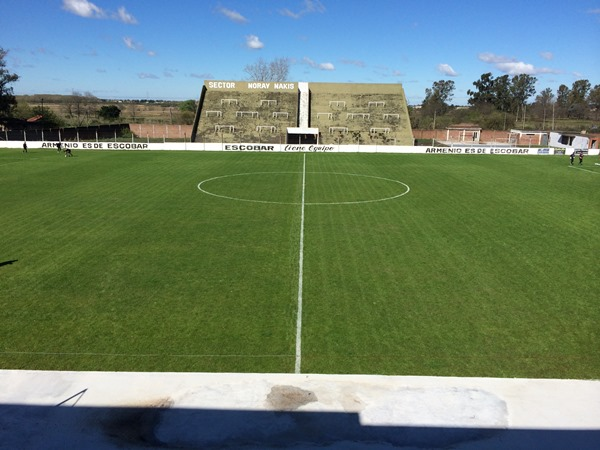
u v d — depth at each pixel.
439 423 6.84
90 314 11.70
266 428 6.71
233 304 12.34
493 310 12.15
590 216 22.77
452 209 24.00
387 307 12.24
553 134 73.00
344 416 6.97
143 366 9.41
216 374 8.03
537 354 10.04
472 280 14.16
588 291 13.48
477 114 109.25
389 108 71.56
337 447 6.36
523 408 7.23
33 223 20.25
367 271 14.80
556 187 31.38
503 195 28.14
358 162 44.62
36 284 13.55
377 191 28.86
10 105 78.62
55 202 24.53
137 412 7.05
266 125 66.94
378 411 7.09
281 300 12.60
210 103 70.44
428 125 97.50
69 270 14.66
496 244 17.84
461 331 11.00
